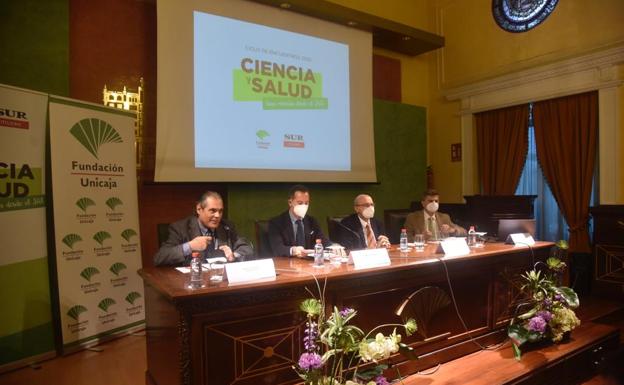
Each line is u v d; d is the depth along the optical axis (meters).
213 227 2.34
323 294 1.77
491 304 2.60
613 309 3.53
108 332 3.04
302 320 1.84
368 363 1.98
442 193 5.69
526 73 4.58
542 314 2.49
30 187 2.69
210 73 3.74
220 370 1.64
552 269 2.76
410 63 5.77
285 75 4.20
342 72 4.64
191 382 1.58
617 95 3.92
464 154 5.35
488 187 5.13
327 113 4.51
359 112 4.77
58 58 3.29
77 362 2.64
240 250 2.46
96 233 3.01
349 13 4.48
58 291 2.78
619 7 3.88
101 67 3.53
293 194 2.70
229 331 1.67
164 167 3.52
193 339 1.59
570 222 4.29
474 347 2.48
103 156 3.09
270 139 4.09
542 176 4.67
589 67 4.08
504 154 4.94
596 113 4.12
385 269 2.04
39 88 3.22
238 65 3.90
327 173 4.49
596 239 3.93
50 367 2.57
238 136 3.90
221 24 3.81
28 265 2.66
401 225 3.92
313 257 2.39
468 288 2.48
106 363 2.62
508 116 4.92
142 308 3.29
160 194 3.81
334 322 1.64
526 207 4.02
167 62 3.53
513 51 4.77
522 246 2.80
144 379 2.37
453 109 5.54
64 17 3.31
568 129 4.34
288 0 4.03
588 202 4.16
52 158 2.79
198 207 2.37
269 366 1.76
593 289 3.95
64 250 2.82
